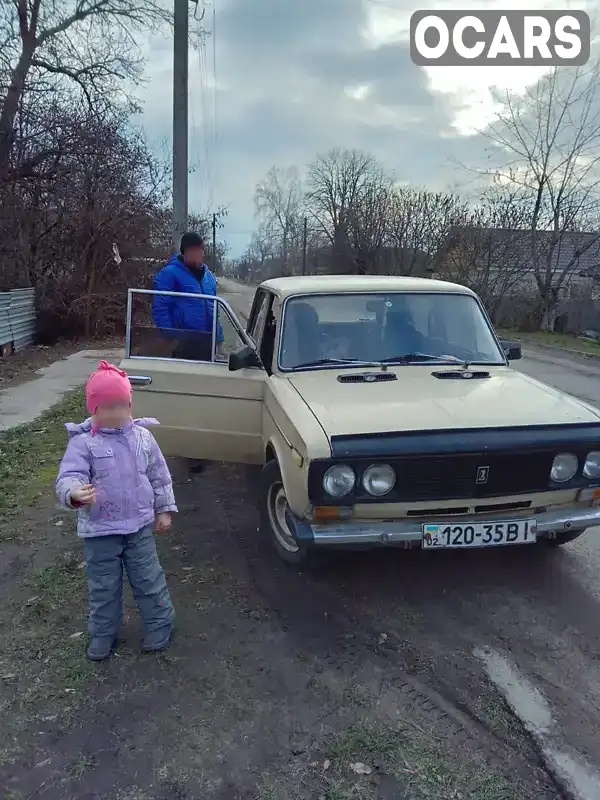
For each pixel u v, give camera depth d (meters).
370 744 2.63
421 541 3.37
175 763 2.54
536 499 3.50
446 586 3.93
